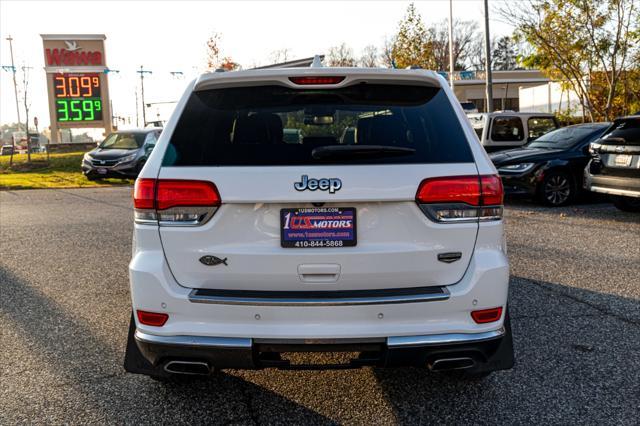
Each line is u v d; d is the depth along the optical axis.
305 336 2.56
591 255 6.48
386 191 2.56
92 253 7.06
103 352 3.89
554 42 19.56
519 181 10.27
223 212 2.59
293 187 2.54
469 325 2.64
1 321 4.53
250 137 2.71
